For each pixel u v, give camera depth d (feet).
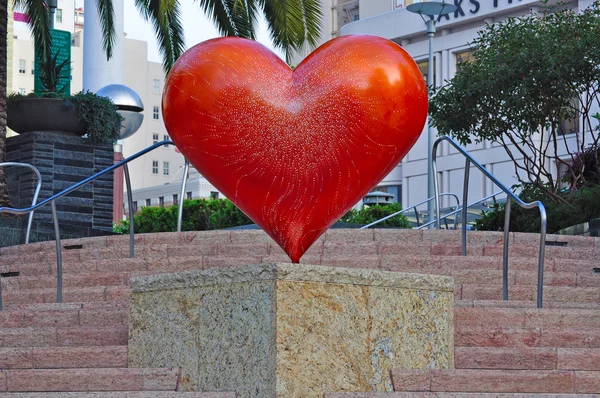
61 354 22.04
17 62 236.63
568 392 20.95
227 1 57.57
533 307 26.27
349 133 20.62
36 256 34.94
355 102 20.57
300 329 19.57
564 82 49.80
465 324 23.99
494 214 51.88
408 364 21.13
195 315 20.88
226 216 60.90
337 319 20.08
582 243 35.01
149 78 236.22
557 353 21.91
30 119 53.57
